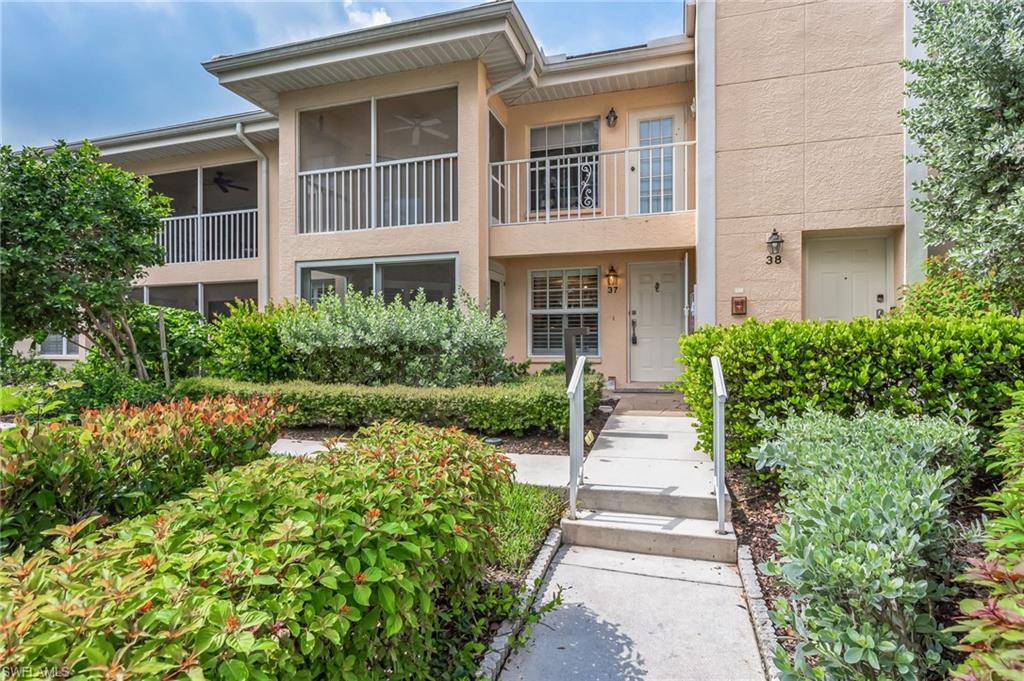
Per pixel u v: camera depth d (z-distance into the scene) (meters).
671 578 2.83
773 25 6.16
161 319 6.66
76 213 5.69
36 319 5.92
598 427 5.55
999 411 3.20
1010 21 4.35
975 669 1.07
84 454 2.11
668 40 8.17
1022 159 4.25
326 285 8.00
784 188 6.14
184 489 2.55
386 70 7.26
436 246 7.29
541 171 8.65
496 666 2.05
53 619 0.98
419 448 2.39
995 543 1.43
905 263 5.75
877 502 1.80
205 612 1.06
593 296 8.63
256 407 3.30
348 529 1.53
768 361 3.68
